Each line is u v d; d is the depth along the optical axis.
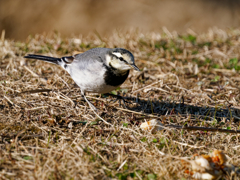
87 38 18.42
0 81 11.77
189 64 14.53
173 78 13.40
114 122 9.65
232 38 18.83
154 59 15.42
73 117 9.87
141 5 32.22
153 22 30.44
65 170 7.31
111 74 9.70
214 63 15.38
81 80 10.10
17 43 16.58
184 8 32.47
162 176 7.32
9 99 10.41
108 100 11.23
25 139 8.55
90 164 7.53
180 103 11.17
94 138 8.64
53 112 9.78
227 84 12.84
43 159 7.64
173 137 9.01
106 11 31.06
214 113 10.59
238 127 9.71
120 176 7.30
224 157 7.67
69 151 7.98
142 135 8.96
